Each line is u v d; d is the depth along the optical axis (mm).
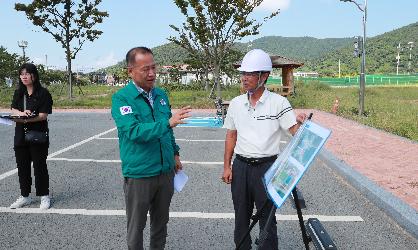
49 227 4570
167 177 3215
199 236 4324
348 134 10914
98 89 49438
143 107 2953
